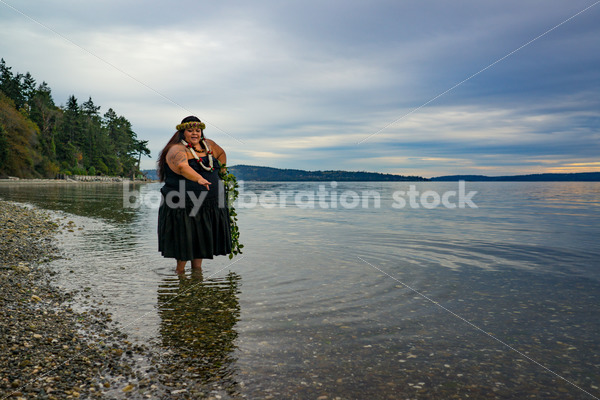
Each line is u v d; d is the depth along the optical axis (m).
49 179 73.44
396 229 9.92
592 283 4.68
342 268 5.41
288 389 2.30
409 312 3.65
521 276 5.02
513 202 23.12
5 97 79.50
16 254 5.90
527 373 2.50
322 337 3.06
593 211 16.38
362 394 2.24
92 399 2.20
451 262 5.86
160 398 2.21
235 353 2.79
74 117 104.44
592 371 2.53
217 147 5.50
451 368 2.56
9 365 2.56
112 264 5.50
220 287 4.43
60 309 3.66
